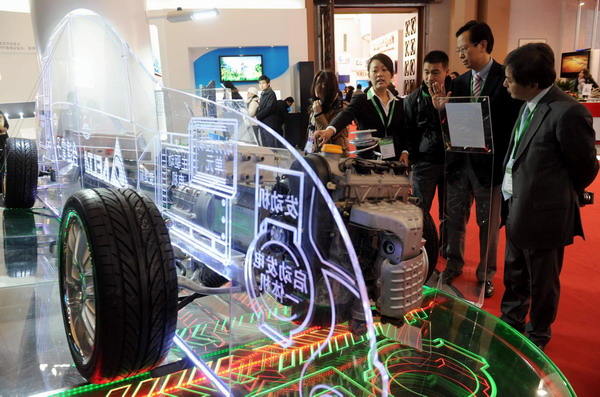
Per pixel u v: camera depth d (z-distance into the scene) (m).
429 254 2.23
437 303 2.54
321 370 1.76
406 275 1.43
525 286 2.45
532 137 2.16
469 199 2.81
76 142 2.95
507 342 2.14
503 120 2.81
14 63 8.02
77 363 1.73
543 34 13.67
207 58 11.02
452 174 2.79
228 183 1.68
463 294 2.88
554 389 1.78
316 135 2.56
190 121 1.92
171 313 1.60
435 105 2.70
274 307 1.54
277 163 1.55
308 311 1.41
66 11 5.91
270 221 1.48
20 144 4.08
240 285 1.65
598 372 2.16
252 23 10.84
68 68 3.19
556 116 2.07
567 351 2.36
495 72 2.82
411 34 14.96
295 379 1.68
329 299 1.41
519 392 1.76
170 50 10.68
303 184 1.36
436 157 3.19
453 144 2.68
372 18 20.53
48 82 3.43
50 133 3.57
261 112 7.46
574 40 13.62
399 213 1.42
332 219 1.39
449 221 2.89
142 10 6.43
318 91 3.66
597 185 6.40
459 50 2.88
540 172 2.14
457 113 2.54
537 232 2.16
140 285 1.51
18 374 1.85
